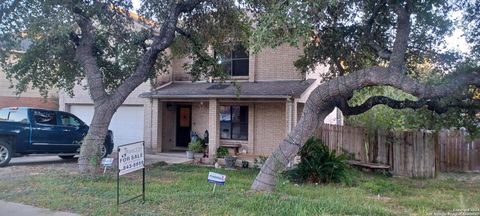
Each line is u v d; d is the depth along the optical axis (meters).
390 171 15.54
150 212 7.14
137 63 13.73
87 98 23.03
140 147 7.94
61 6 10.79
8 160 14.37
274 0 8.59
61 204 7.88
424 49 11.58
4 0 11.20
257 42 8.28
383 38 11.80
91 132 12.17
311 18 8.32
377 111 16.64
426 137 14.90
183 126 21.80
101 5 12.35
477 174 15.74
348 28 12.12
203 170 14.73
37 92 26.16
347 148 16.92
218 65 15.43
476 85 9.47
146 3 13.30
